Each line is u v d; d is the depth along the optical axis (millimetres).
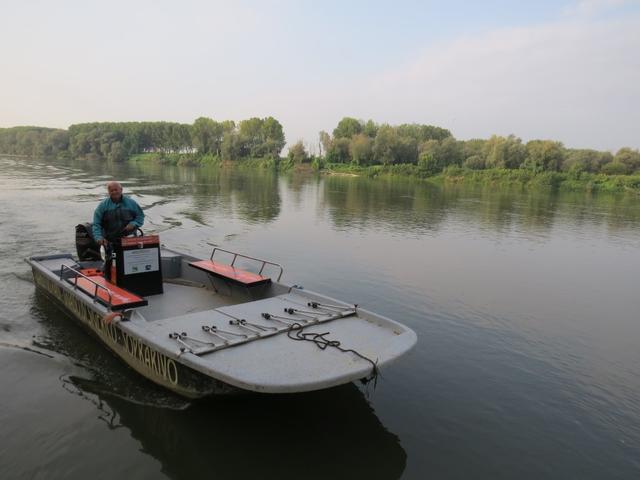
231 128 86125
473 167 62812
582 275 12617
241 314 5582
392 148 66500
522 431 5043
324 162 72062
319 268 11570
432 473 4285
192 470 4090
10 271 9609
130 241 6867
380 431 4852
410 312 8727
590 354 7270
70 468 4047
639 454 4746
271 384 3971
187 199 24984
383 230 18016
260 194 30359
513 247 16094
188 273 8188
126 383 5402
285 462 4266
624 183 50344
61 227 14281
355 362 4480
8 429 4520
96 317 6141
